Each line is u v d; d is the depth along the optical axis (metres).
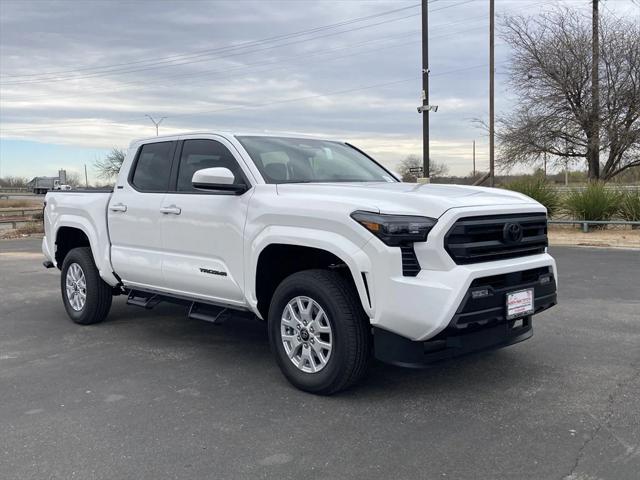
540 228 4.63
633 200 16.28
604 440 3.57
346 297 4.20
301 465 3.35
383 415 4.03
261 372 5.03
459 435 3.69
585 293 8.09
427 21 18.89
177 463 3.40
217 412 4.14
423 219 3.93
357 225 4.02
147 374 5.01
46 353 5.71
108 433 3.81
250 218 4.73
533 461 3.33
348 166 5.65
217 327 6.71
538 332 6.09
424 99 19.14
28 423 3.99
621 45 21.47
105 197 6.36
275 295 4.61
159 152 5.88
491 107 24.34
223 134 5.29
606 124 21.78
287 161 5.23
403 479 3.17
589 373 4.80
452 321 3.85
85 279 6.68
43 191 72.81
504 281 4.19
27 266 12.41
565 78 22.20
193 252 5.26
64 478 3.25
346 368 4.20
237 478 3.21
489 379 4.71
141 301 6.11
